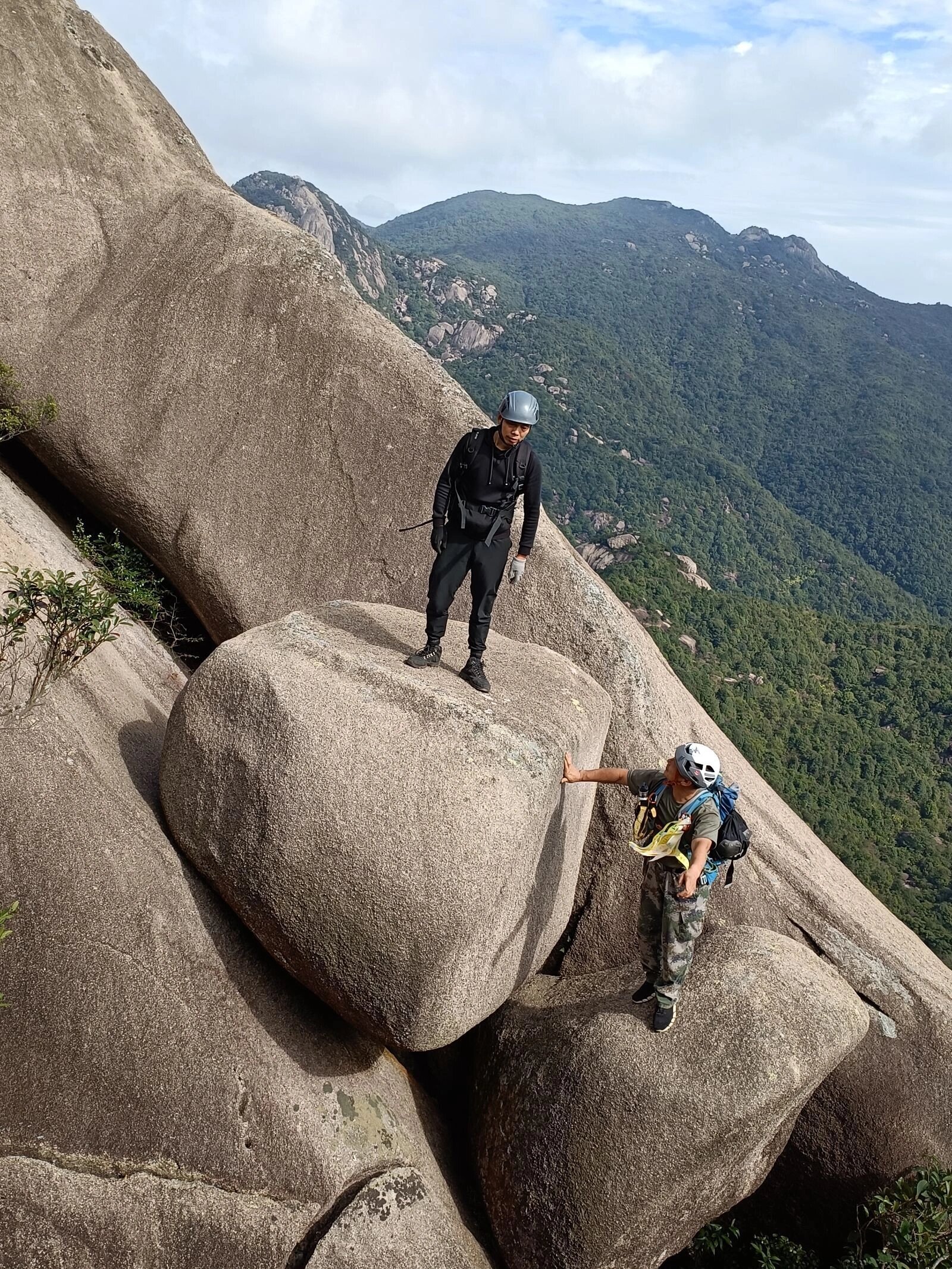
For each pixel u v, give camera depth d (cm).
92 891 440
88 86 849
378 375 764
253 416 764
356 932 429
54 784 456
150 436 763
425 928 419
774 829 716
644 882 484
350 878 426
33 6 842
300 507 752
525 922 481
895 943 688
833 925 666
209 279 786
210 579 757
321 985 455
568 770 485
